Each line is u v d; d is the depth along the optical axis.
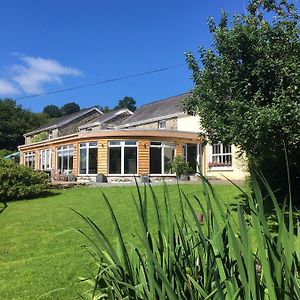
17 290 6.95
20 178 18.83
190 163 27.98
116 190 19.41
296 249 2.49
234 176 25.36
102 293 2.94
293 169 12.70
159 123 35.41
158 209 2.91
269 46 10.20
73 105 103.62
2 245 10.61
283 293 2.18
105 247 2.86
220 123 10.74
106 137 27.38
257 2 10.73
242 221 2.36
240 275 2.29
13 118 69.19
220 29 10.75
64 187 21.89
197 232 2.86
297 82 9.44
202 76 11.38
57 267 8.24
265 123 9.35
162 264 2.72
